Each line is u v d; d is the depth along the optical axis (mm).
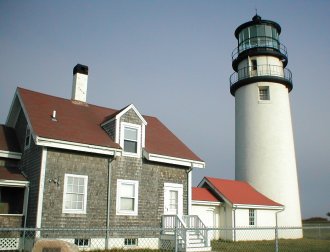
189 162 19391
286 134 28781
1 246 13984
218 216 24906
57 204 14891
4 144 17156
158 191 18203
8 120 18812
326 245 20109
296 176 28828
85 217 15555
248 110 29422
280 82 29578
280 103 29156
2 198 15812
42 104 18047
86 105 20562
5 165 16812
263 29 30250
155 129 21750
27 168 16016
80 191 15695
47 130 15500
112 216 16359
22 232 14547
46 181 14789
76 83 20672
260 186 27844
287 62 31188
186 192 19297
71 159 15703
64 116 17875
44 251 8227
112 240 16188
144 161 18062
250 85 29688
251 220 25328
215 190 25500
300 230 27656
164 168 18719
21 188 15812
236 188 26719
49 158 15086
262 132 28531
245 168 28844
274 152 28109
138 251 15875
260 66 29672
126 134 17891
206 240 16891
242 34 31250
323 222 42156
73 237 15070
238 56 30797
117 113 17781
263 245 19859
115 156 17016
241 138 29672
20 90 18266
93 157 16391
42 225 14328
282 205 27062
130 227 16812
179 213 18703
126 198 17094
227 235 24000
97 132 17719
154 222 17656
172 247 16906
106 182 16531
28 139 16656
